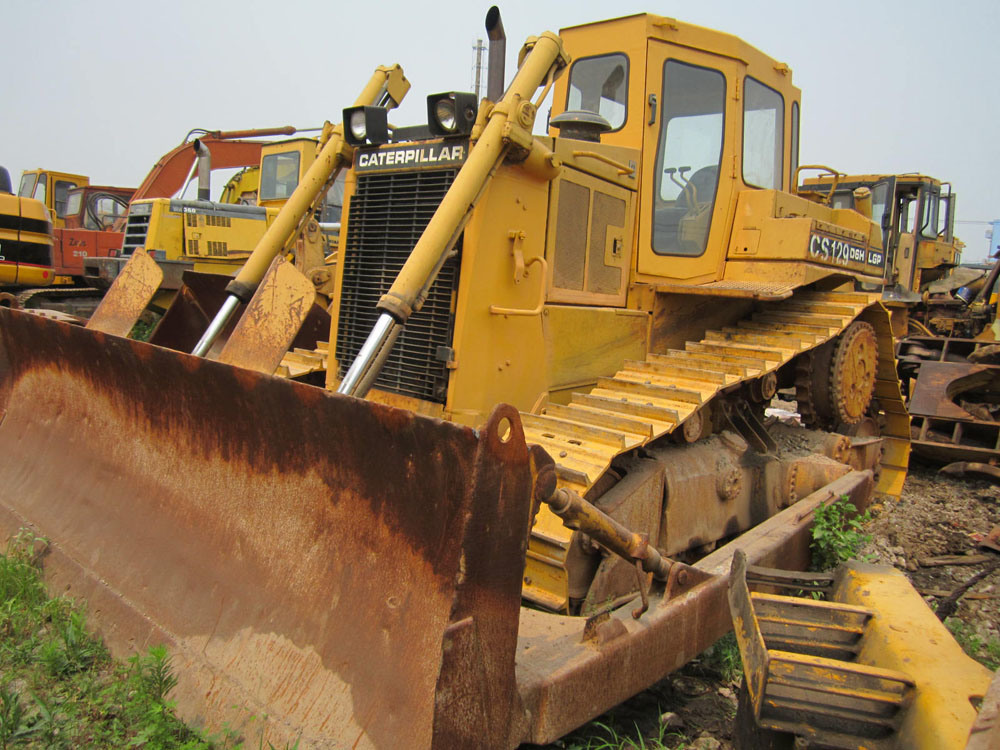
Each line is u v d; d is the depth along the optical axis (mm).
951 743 2123
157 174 13391
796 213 5348
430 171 3777
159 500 3279
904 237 12969
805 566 4074
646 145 4609
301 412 2650
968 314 11852
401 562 2428
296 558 2709
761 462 4656
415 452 2311
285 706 2441
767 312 5309
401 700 2238
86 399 3795
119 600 3096
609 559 3418
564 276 4164
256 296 3486
